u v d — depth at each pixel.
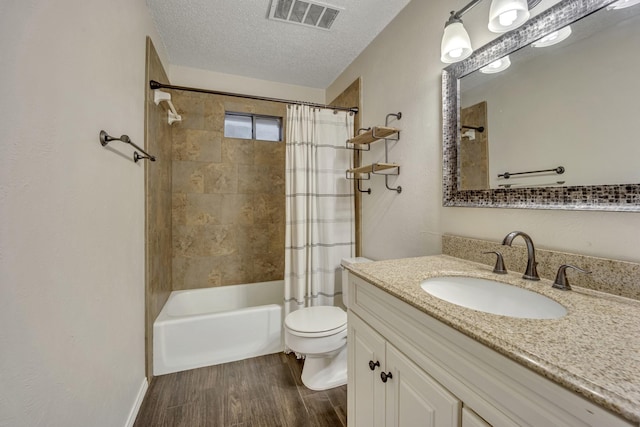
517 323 0.59
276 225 2.74
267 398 1.50
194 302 2.38
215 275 2.54
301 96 2.82
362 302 1.05
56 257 0.75
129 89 1.33
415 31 1.57
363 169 1.78
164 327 1.74
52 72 0.73
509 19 0.93
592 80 0.80
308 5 1.66
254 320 1.94
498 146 1.09
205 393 1.54
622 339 0.52
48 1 0.71
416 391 0.74
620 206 0.74
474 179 1.20
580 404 0.40
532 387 0.47
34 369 0.65
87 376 0.90
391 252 1.79
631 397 0.36
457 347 0.62
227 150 2.57
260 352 1.95
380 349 0.92
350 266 1.14
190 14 1.74
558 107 0.89
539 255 0.94
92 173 0.95
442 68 1.38
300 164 2.02
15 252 0.60
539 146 0.95
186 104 2.43
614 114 0.75
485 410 0.55
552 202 0.90
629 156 0.72
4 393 0.56
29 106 0.65
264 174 2.69
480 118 1.17
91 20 0.94
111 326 1.10
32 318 0.65
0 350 0.56
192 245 2.46
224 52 2.19
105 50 1.05
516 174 1.03
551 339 0.52
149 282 1.63
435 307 0.69
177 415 1.37
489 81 1.13
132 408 1.33
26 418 0.62
